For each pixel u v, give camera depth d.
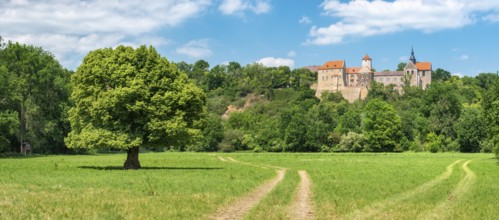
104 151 140.25
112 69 55.44
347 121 162.50
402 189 35.91
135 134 54.81
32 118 110.19
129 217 22.25
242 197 30.25
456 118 156.12
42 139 114.19
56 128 116.38
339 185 38.59
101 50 57.94
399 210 25.50
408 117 166.50
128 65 55.56
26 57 111.25
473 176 49.53
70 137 57.34
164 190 32.88
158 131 54.66
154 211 23.92
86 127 55.91
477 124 136.25
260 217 22.59
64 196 29.05
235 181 40.44
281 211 24.36
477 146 138.88
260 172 53.03
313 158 98.38
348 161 84.62
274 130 161.38
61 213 23.02
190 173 50.06
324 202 28.12
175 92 56.44
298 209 25.66
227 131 163.00
